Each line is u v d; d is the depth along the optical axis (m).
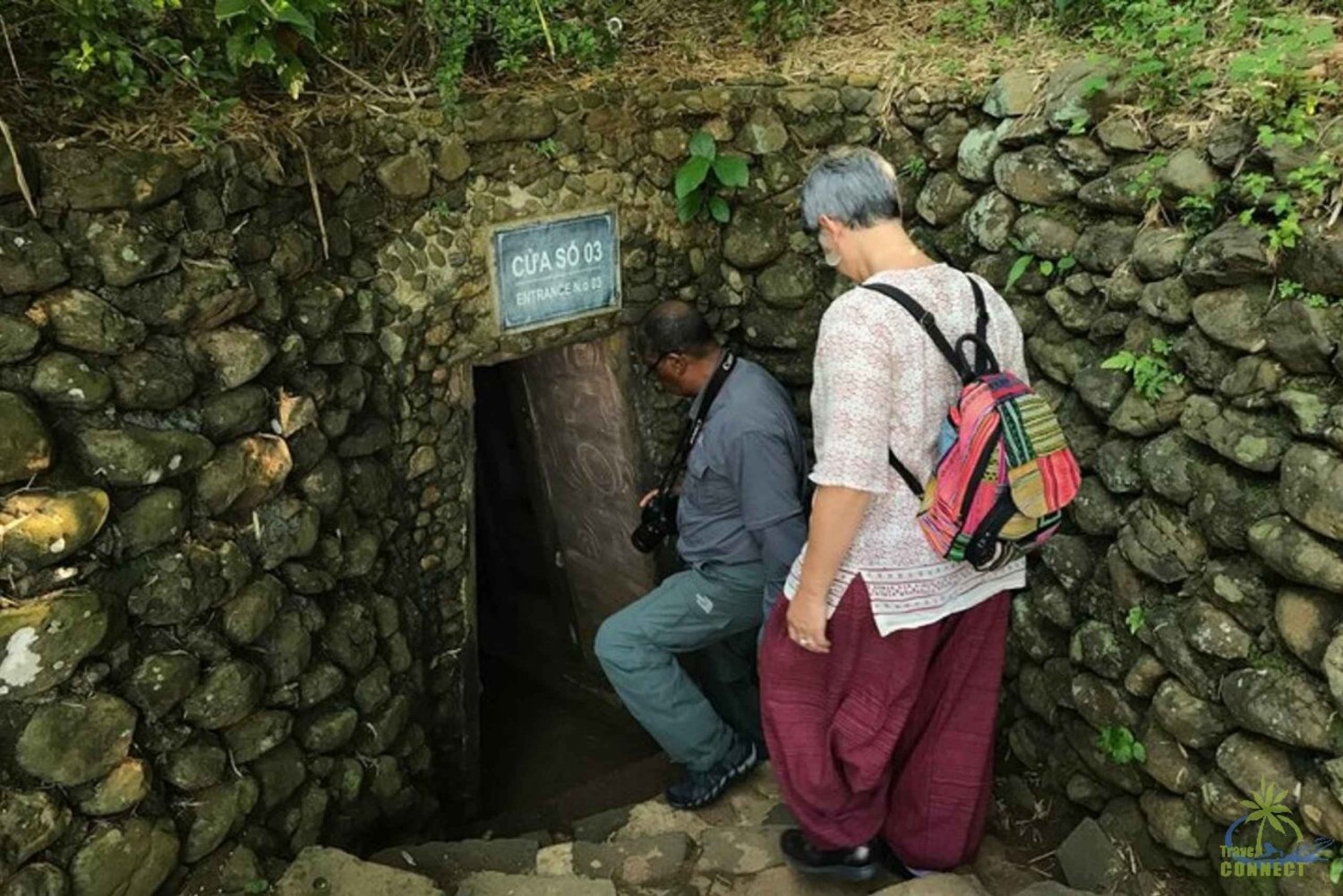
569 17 3.49
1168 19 2.95
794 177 3.54
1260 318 2.38
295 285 2.81
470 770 3.81
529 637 5.09
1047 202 2.94
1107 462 2.76
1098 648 2.80
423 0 3.08
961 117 3.20
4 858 2.23
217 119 2.60
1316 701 2.30
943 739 2.61
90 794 2.38
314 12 2.77
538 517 4.53
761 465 2.94
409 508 3.33
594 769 4.56
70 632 2.30
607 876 2.86
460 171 3.11
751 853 2.90
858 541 2.33
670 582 3.18
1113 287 2.74
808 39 3.70
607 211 3.42
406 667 3.31
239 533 2.70
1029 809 3.05
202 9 2.71
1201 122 2.62
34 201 2.31
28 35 2.53
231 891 2.59
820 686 2.51
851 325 2.19
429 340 3.20
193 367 2.57
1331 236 2.25
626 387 3.74
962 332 2.28
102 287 2.40
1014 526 2.22
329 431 2.95
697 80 3.48
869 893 2.75
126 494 2.46
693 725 3.15
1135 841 2.74
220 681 2.63
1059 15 3.32
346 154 2.89
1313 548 2.26
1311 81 2.47
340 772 3.04
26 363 2.30
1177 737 2.58
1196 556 2.55
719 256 3.71
